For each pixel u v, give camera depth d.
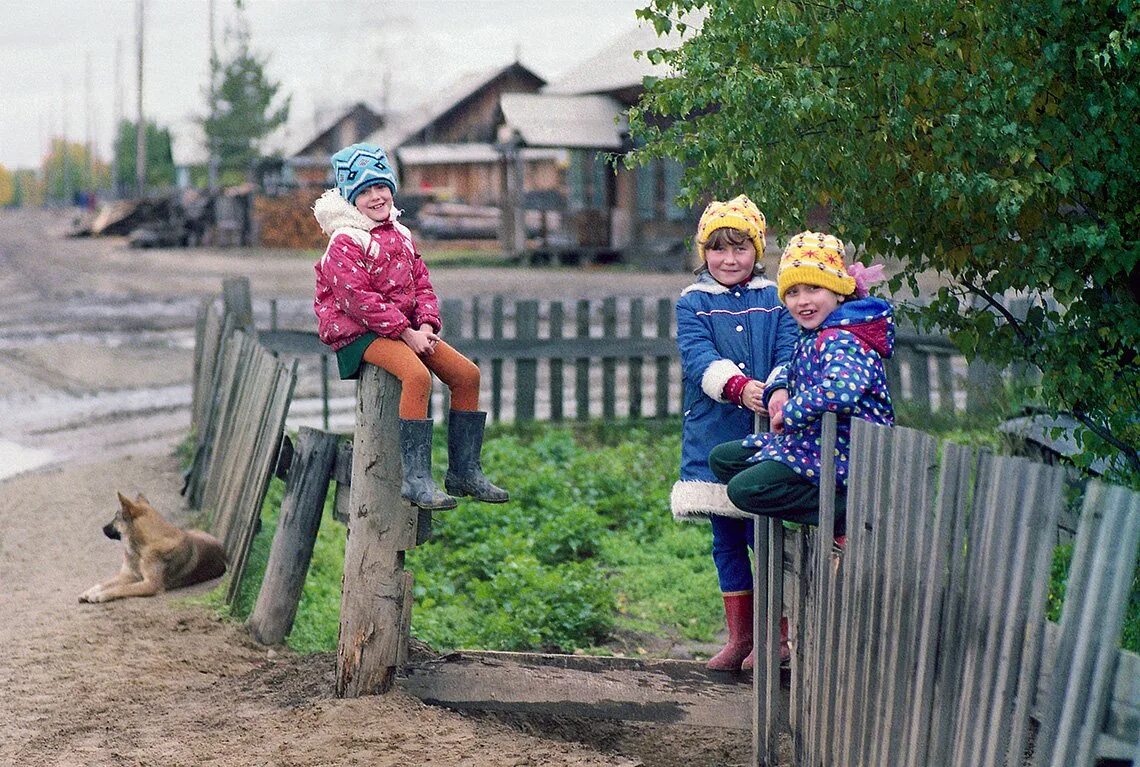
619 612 8.00
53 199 160.12
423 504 4.95
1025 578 3.22
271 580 6.53
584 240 36.81
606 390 13.41
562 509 9.70
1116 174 5.01
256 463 7.27
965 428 10.84
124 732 5.21
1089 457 5.59
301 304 25.89
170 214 48.72
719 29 5.27
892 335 4.34
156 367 18.89
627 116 5.77
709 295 5.06
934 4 4.86
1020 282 5.27
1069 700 3.03
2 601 7.45
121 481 10.90
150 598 7.35
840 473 4.27
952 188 5.00
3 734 5.22
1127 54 4.53
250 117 59.16
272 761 4.76
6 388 17.14
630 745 5.79
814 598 4.39
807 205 5.52
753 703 4.83
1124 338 5.23
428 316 5.16
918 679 3.61
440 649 6.92
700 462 5.01
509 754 4.79
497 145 36.62
